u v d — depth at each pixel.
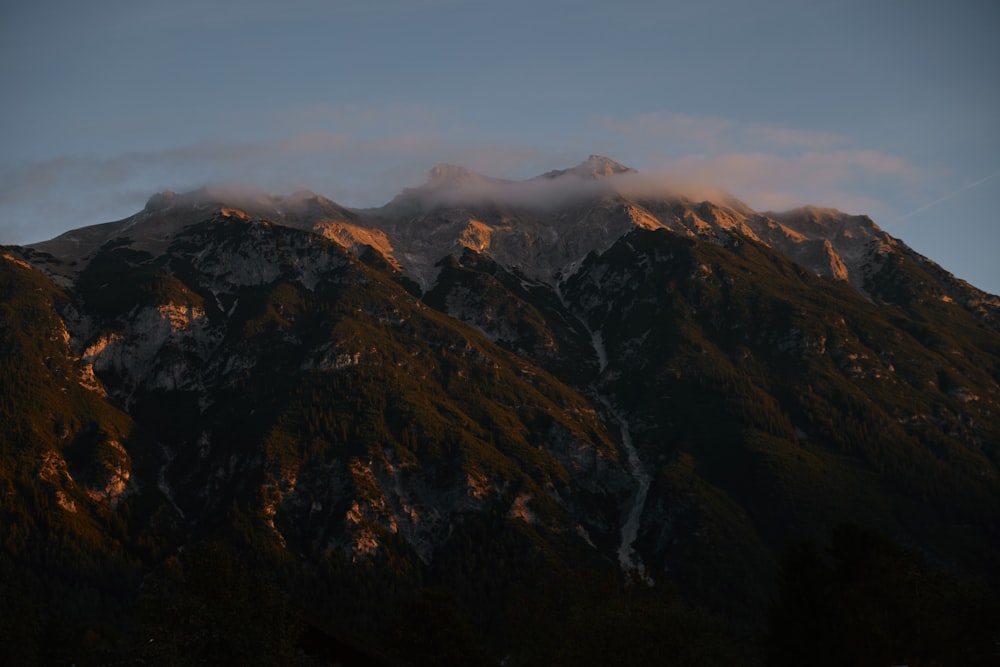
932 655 116.88
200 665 78.19
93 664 108.38
